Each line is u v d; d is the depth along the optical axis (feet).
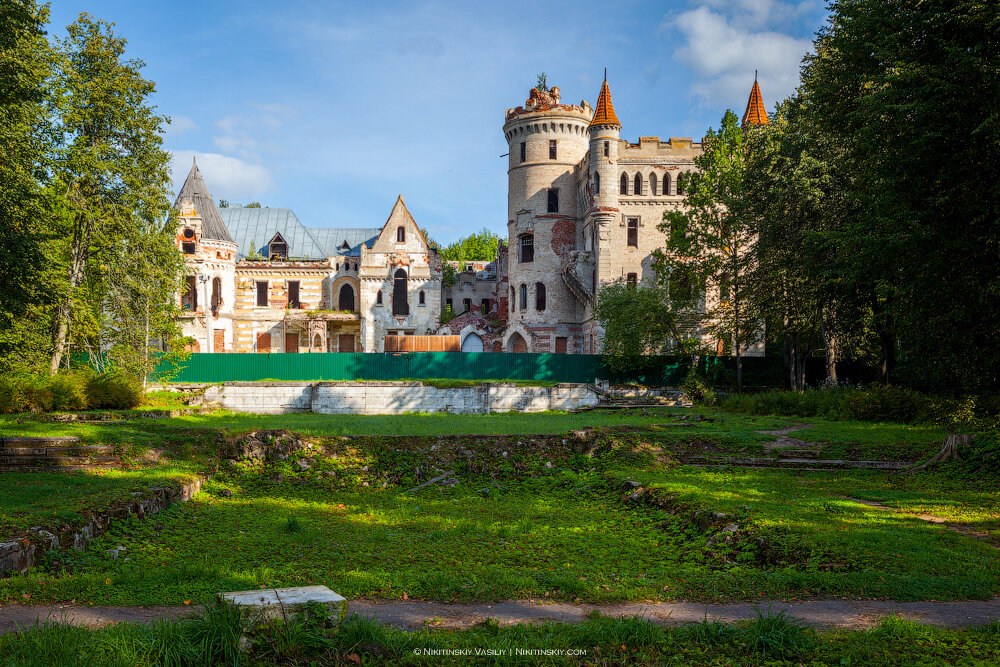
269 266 205.98
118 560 35.50
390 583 29.84
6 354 87.71
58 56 97.45
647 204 175.52
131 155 114.21
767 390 138.10
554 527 45.37
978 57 57.77
